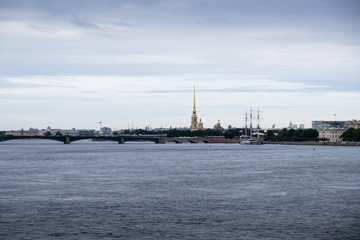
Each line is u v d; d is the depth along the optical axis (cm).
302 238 8138
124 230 8588
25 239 8081
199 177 16225
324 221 9194
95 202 11088
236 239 8081
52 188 13388
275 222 9119
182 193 12444
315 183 14462
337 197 11762
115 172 18075
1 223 9044
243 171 18450
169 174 17262
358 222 9119
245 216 9606
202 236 8238
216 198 11631
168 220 9288
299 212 9956
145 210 10169
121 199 11500
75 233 8406
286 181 14975
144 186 13800
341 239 8100
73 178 15925
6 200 11356
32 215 9688
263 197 11775
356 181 14962
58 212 9962
